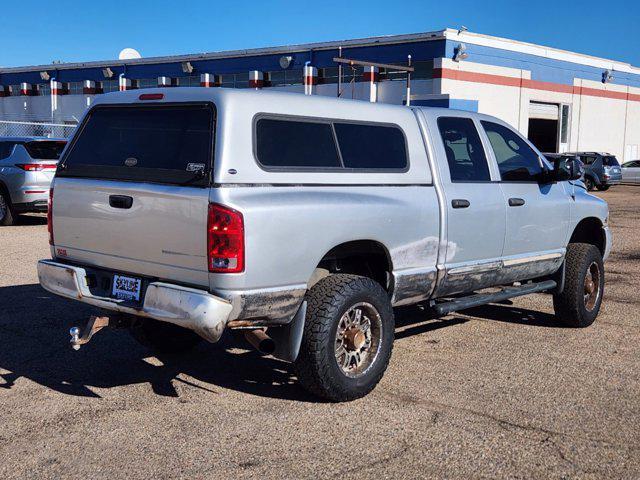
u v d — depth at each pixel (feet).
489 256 19.93
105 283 16.20
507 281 20.98
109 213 15.65
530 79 122.52
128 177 15.46
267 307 14.58
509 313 25.20
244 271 13.99
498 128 21.04
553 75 127.85
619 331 22.99
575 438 14.39
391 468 12.98
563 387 17.39
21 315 23.53
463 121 19.75
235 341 21.11
